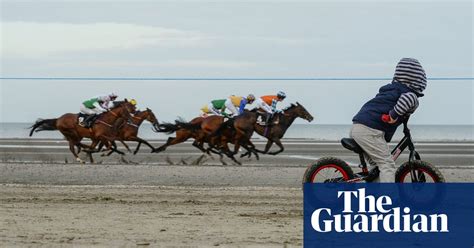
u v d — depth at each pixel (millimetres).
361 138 9312
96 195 11906
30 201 10922
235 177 15828
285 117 24641
